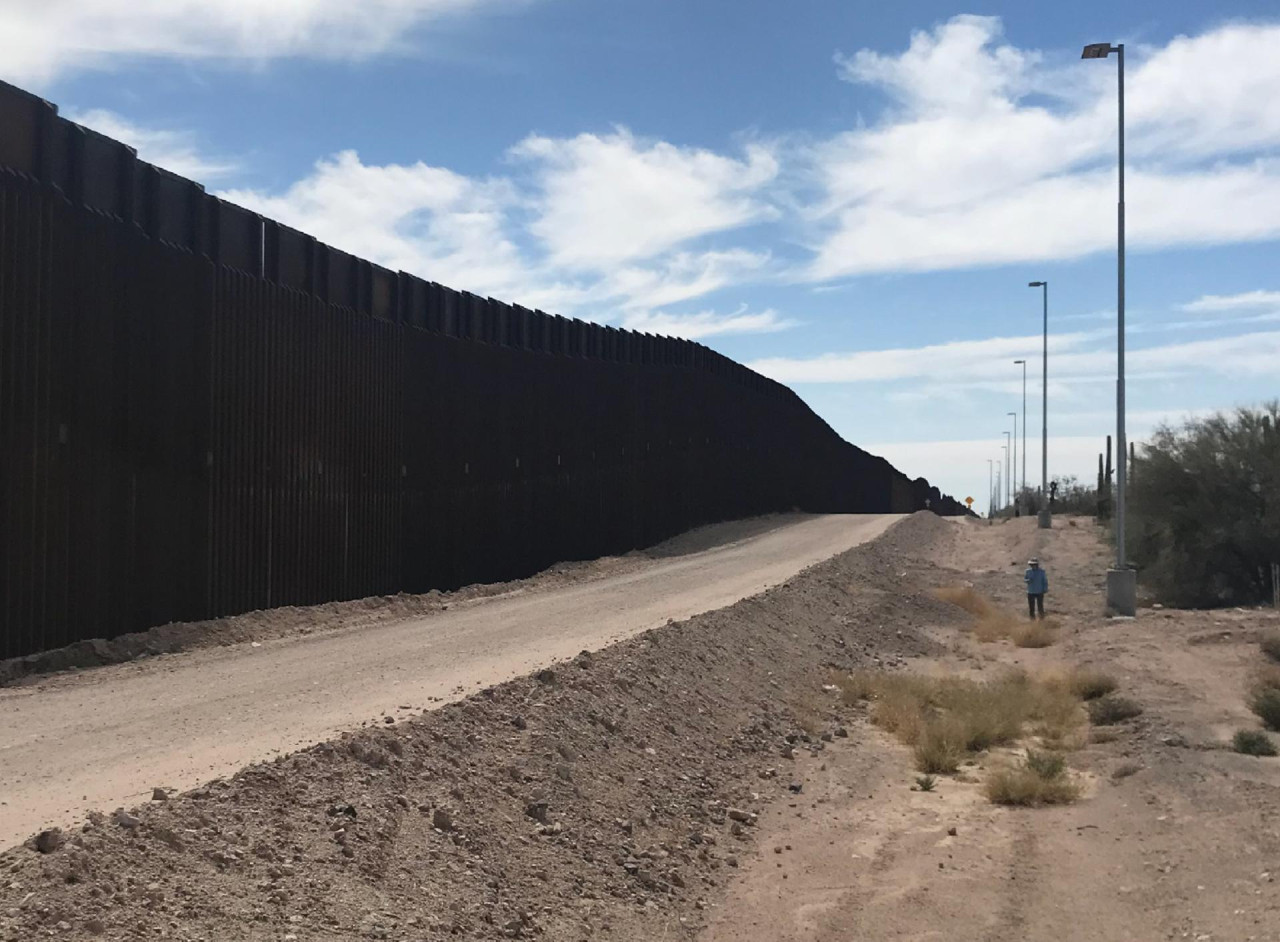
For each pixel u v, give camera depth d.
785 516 69.25
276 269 25.45
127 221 20.72
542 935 8.42
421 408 31.83
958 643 29.52
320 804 8.55
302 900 7.19
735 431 65.81
